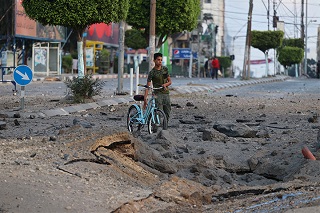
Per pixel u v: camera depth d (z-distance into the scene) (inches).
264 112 1344.7
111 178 596.1
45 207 459.2
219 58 5679.1
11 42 2898.6
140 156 695.7
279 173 670.5
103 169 614.2
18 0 2628.0
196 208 514.6
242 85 3011.8
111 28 4259.4
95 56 3757.4
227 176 653.3
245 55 3553.2
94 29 3959.2
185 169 685.3
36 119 1106.1
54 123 1035.3
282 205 497.0
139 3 1973.4
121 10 1477.6
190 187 595.2
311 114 1305.4
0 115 1124.5
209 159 711.7
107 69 3860.7
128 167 654.5
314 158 660.7
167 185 588.1
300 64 5856.3
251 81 3319.4
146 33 2073.1
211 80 3447.3
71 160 619.2
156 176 655.1
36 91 1924.2
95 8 1427.2
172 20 1962.4
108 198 509.7
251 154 763.4
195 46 5231.3
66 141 700.7
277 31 4510.3
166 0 1947.6
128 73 4202.8
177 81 3142.2
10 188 496.7
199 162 703.1
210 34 5639.8
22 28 2679.6
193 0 1990.7
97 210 469.4
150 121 901.2
